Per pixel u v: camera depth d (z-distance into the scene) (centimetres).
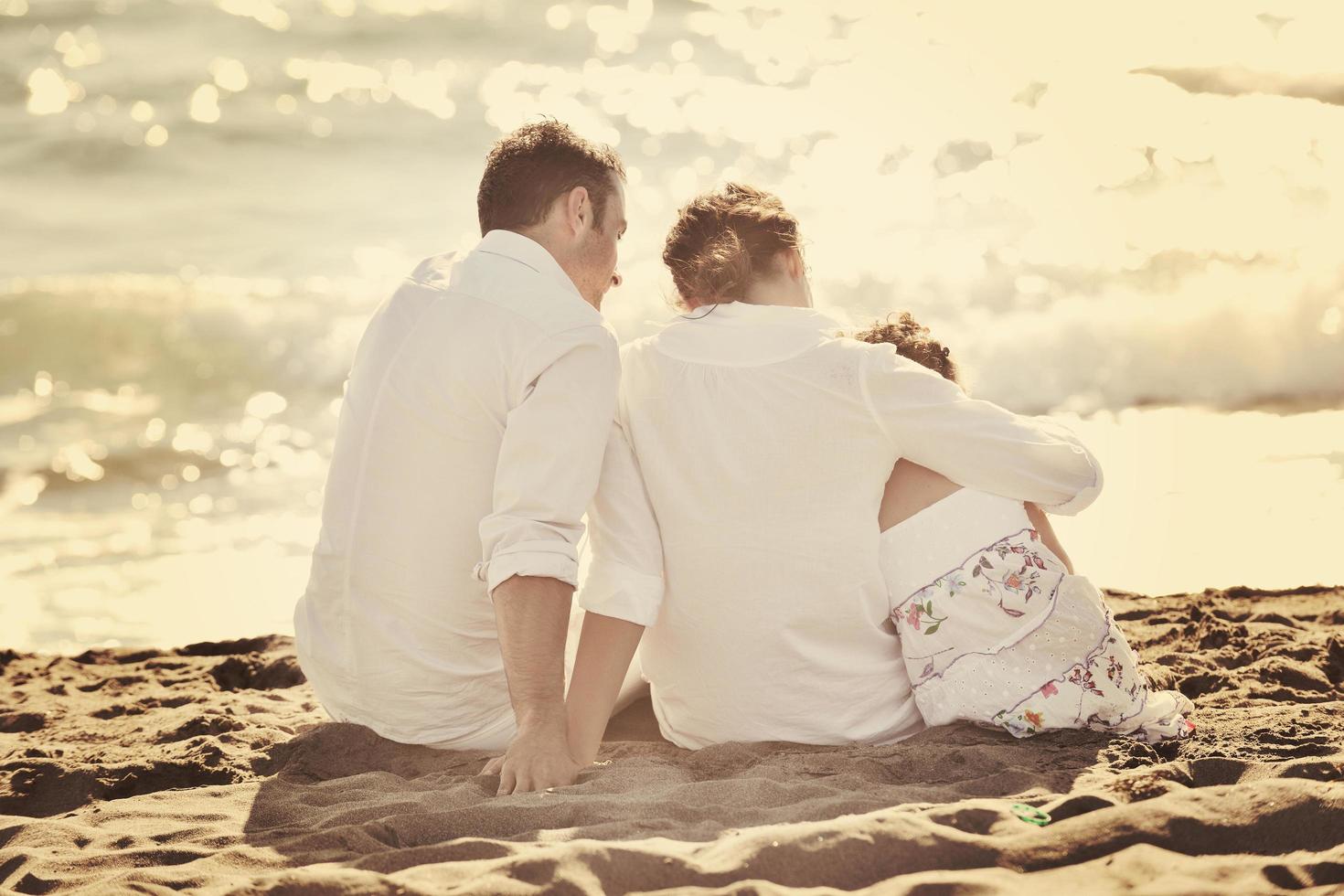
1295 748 250
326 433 847
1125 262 952
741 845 191
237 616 509
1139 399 750
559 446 254
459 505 267
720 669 268
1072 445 255
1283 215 1019
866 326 296
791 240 273
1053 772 234
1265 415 698
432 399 264
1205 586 457
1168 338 814
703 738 278
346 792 250
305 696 359
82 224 1354
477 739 283
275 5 2170
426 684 275
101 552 607
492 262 272
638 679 309
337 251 1263
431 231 1327
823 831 193
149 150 1585
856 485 258
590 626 265
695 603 267
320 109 1716
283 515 670
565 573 252
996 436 253
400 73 1847
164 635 487
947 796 223
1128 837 191
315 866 198
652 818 214
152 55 1938
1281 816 193
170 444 812
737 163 1345
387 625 273
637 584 263
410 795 238
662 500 267
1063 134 1304
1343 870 179
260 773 282
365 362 276
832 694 267
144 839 227
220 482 735
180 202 1420
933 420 254
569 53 1889
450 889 182
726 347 264
